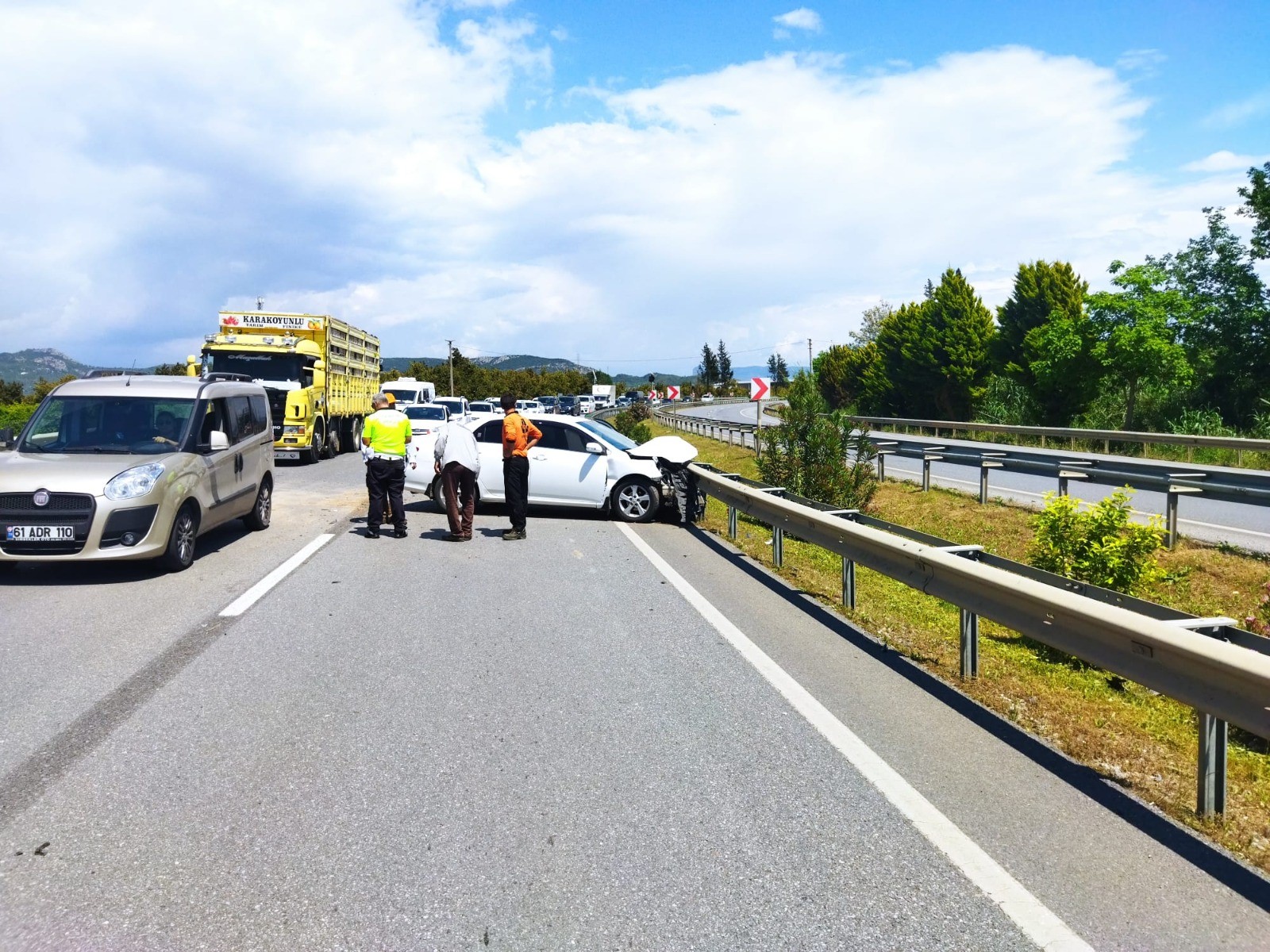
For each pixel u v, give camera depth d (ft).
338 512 47.70
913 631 25.30
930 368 191.83
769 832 12.82
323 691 18.69
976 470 74.49
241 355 76.59
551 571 32.55
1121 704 20.99
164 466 30.83
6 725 16.57
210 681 19.24
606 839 12.58
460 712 17.61
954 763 15.46
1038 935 10.39
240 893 11.03
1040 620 17.69
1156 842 12.74
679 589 29.66
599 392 282.77
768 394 74.69
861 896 11.19
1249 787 15.94
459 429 39.24
